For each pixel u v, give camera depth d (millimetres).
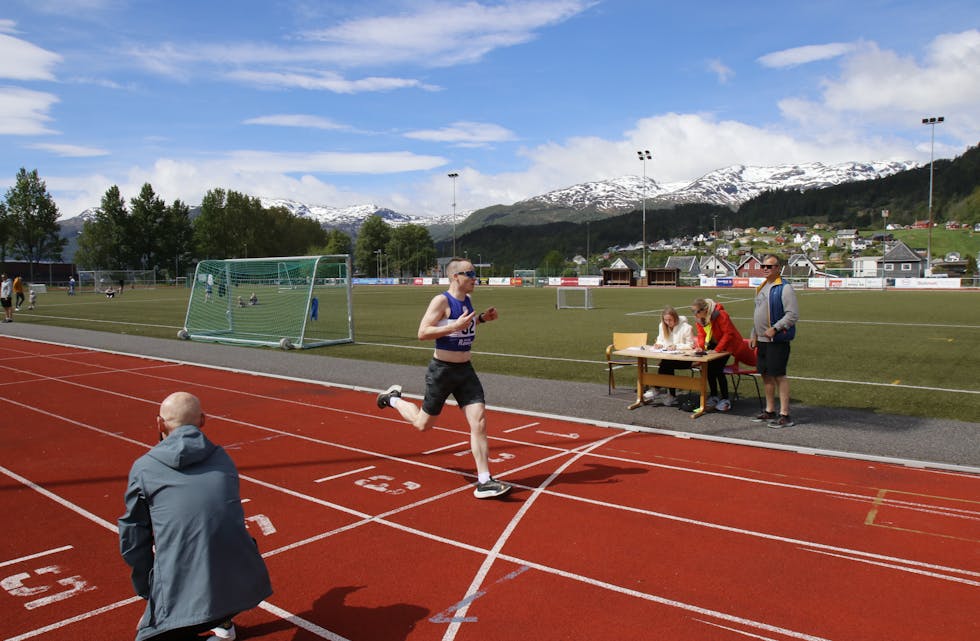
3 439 7906
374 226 135625
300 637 3588
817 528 4996
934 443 7156
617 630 3598
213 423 8648
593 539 4832
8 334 20156
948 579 4168
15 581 4273
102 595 4090
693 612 3787
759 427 7996
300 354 15594
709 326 9055
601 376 11977
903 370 12359
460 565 4434
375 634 3600
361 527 5102
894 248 90938
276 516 5348
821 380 11328
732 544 4723
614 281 77312
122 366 13891
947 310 28656
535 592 4047
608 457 6918
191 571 3020
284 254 127312
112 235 92688
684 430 7930
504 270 100562
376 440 7719
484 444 5719
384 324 23953
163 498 3070
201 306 20672
